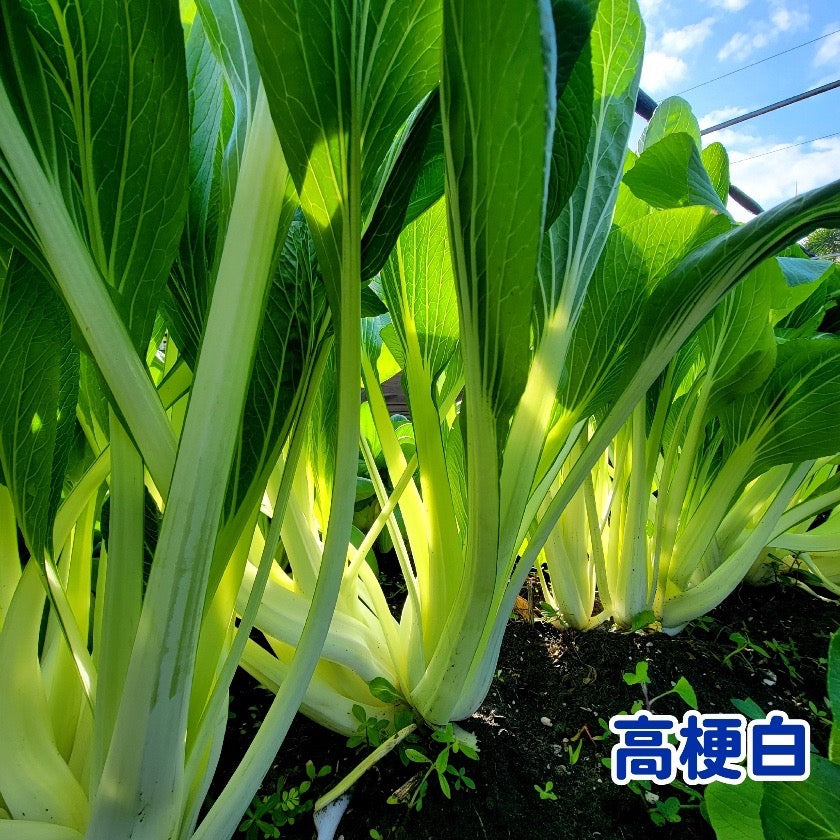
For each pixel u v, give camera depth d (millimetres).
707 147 1061
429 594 696
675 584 1023
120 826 377
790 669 915
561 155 425
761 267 772
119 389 382
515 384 418
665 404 907
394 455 811
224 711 493
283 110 361
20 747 454
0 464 441
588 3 337
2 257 431
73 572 584
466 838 582
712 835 612
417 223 665
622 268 683
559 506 646
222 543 445
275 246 421
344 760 661
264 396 462
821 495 1200
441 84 355
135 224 406
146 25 360
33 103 357
